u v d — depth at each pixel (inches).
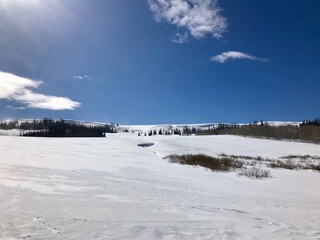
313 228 219.0
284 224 223.9
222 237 172.4
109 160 740.7
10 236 136.9
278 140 2322.8
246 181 570.6
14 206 189.0
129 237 155.0
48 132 5310.0
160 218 201.0
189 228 184.7
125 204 232.8
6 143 993.5
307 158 1387.8
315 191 495.2
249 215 247.4
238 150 1592.0
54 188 267.1
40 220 164.7
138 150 1270.9
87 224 167.5
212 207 265.3
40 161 535.2
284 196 408.2
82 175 391.9
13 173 336.8
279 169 892.6
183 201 279.9
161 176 514.9
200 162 866.8
